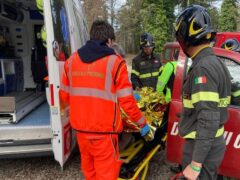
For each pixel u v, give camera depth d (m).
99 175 2.54
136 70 4.71
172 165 4.05
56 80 3.18
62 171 3.80
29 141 3.46
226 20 33.25
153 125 3.19
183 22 1.93
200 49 1.92
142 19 31.97
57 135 3.28
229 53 2.91
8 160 4.24
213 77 1.79
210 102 1.76
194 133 1.95
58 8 3.46
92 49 2.46
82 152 2.66
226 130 2.81
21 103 4.68
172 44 7.02
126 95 2.43
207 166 1.98
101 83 2.43
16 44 6.08
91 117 2.46
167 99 3.43
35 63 5.94
